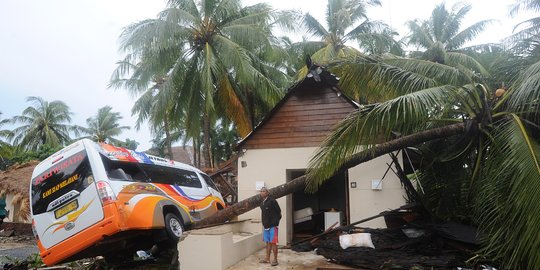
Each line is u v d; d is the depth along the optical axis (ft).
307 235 39.99
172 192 32.07
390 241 29.37
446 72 30.68
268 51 60.03
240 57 54.44
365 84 30.96
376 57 30.96
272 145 38.83
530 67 22.59
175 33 54.24
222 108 65.21
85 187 25.54
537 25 36.50
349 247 29.07
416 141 27.55
